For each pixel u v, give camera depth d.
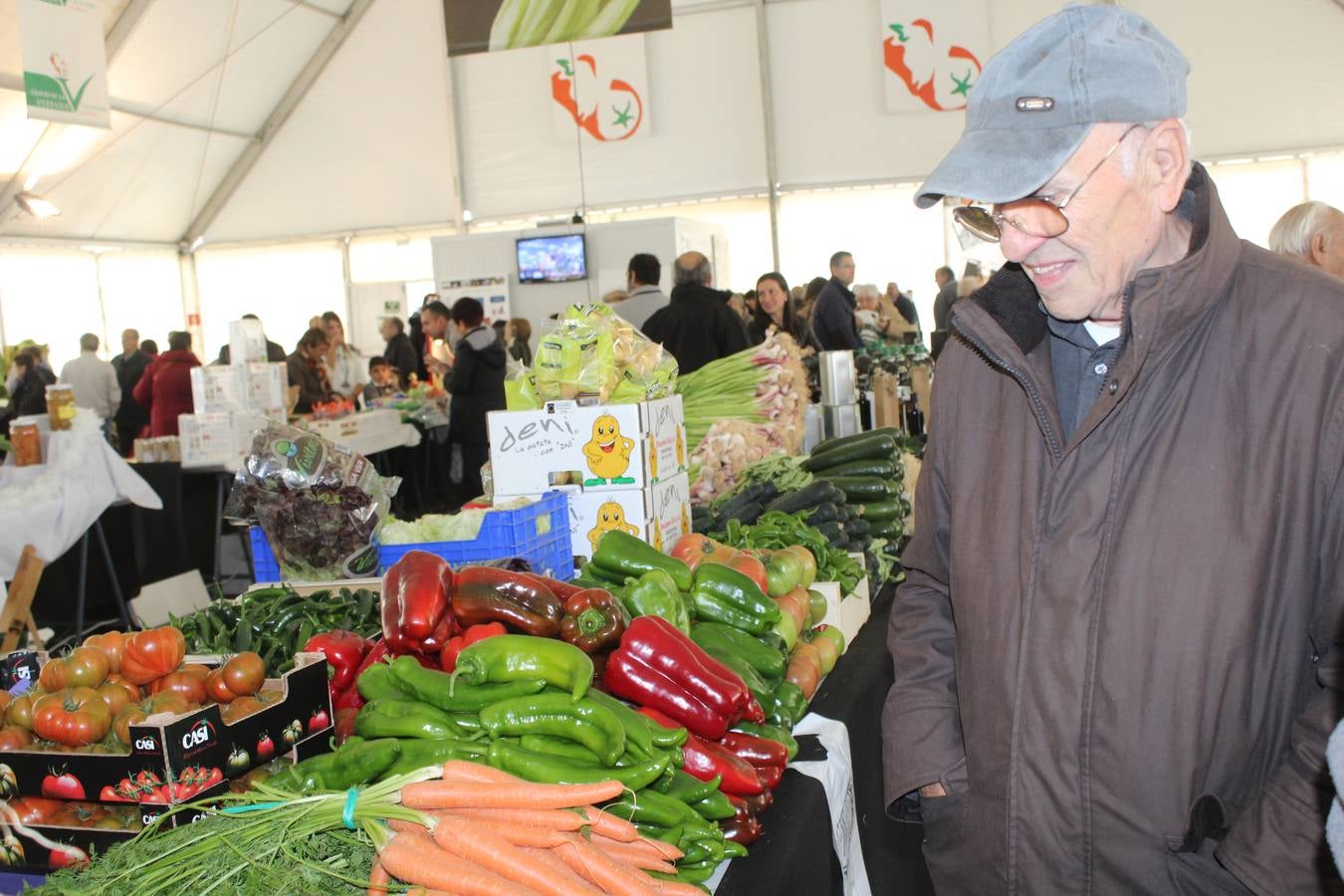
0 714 1.79
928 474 1.70
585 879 1.48
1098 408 1.39
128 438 11.33
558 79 15.55
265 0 14.33
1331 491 1.29
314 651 2.01
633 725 1.71
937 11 14.37
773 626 2.46
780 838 1.84
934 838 1.65
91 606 5.66
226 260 17.52
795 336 8.54
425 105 16.23
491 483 3.14
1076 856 1.42
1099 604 1.39
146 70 13.77
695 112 15.48
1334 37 13.64
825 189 15.28
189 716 1.68
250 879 1.39
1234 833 1.30
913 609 1.76
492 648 1.77
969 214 1.52
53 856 1.71
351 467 2.76
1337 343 1.30
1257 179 14.16
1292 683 1.35
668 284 12.73
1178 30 14.06
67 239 15.45
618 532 2.39
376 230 16.75
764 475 3.85
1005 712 1.48
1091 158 1.29
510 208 16.23
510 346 11.27
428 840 1.46
